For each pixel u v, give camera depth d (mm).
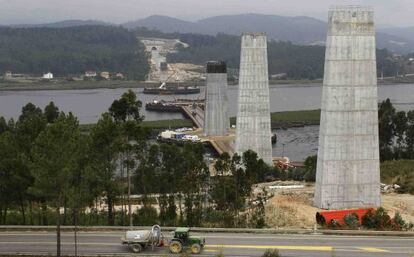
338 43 80250
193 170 78000
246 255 59281
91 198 71875
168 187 78500
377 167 83938
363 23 80062
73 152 55938
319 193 84562
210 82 197875
